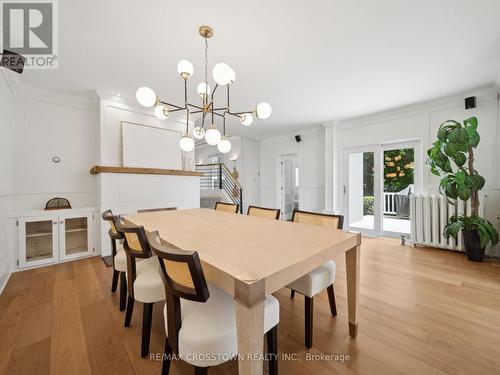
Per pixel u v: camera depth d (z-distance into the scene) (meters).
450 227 2.91
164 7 1.64
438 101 3.49
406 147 3.98
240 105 3.66
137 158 3.54
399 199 4.12
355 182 4.57
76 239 3.19
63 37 1.97
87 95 3.24
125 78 2.73
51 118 3.11
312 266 1.10
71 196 3.27
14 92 2.79
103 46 2.10
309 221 2.04
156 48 2.14
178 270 0.91
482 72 2.63
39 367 1.26
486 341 1.43
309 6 1.64
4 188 2.45
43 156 3.05
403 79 2.79
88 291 2.15
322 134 5.21
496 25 1.83
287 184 6.47
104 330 1.58
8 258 2.49
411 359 1.30
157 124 3.81
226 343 0.92
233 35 1.96
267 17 1.75
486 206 3.10
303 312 1.82
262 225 1.83
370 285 2.21
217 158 7.86
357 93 3.21
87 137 3.40
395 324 1.62
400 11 1.69
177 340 0.95
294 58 2.32
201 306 1.10
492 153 3.08
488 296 1.99
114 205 3.21
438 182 3.57
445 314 1.73
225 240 1.36
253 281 0.81
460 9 1.67
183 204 3.94
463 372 1.20
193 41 2.04
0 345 1.43
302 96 3.32
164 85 2.91
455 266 2.71
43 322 1.67
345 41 2.05
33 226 2.81
